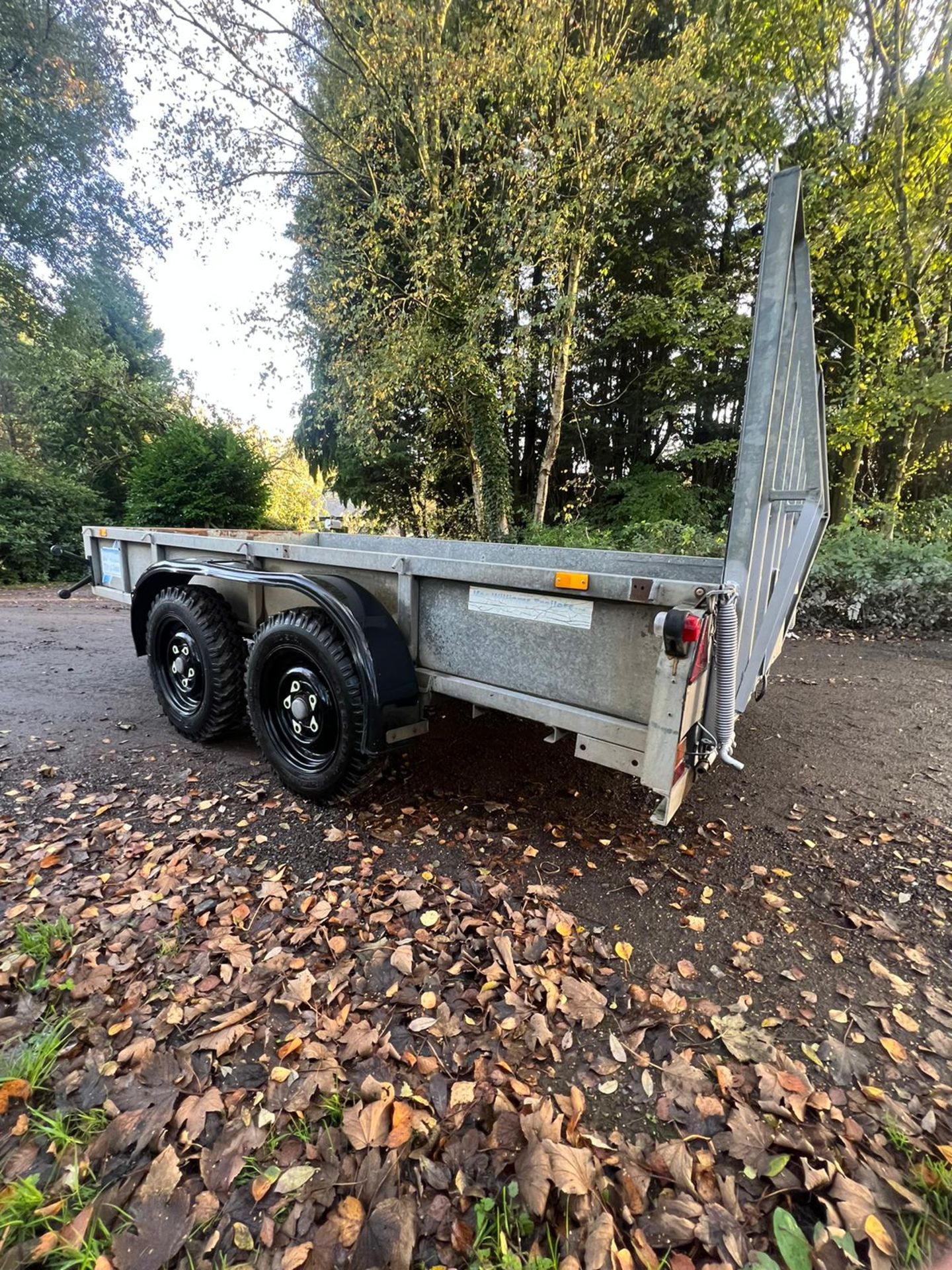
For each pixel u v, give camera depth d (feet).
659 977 5.57
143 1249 3.34
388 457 38.96
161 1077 4.40
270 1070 4.49
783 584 8.83
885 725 12.36
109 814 8.34
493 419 32.22
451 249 26.86
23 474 35.27
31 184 41.39
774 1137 4.05
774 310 5.65
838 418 27.73
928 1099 4.39
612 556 12.33
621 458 41.81
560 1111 4.23
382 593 8.24
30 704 12.73
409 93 26.55
